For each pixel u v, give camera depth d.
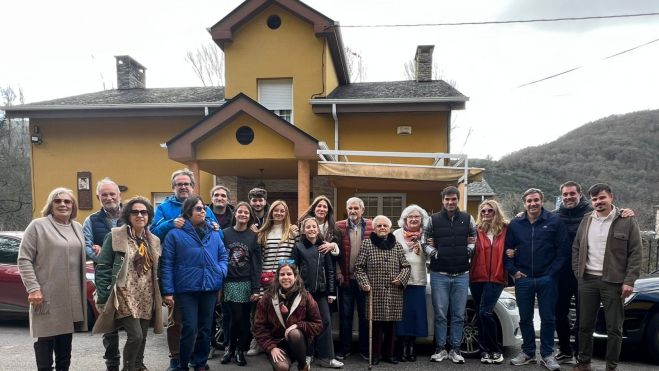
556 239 4.75
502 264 4.83
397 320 4.74
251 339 4.94
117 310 3.69
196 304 4.25
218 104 11.12
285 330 4.15
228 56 12.00
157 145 11.66
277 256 4.71
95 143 11.77
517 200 26.70
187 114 11.37
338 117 11.41
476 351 5.13
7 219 21.27
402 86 12.54
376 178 8.94
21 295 6.35
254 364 4.82
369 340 4.69
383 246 4.82
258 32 11.91
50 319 3.65
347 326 4.95
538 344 6.01
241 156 8.88
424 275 4.98
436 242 4.93
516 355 5.23
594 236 4.49
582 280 4.55
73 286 3.82
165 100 11.92
